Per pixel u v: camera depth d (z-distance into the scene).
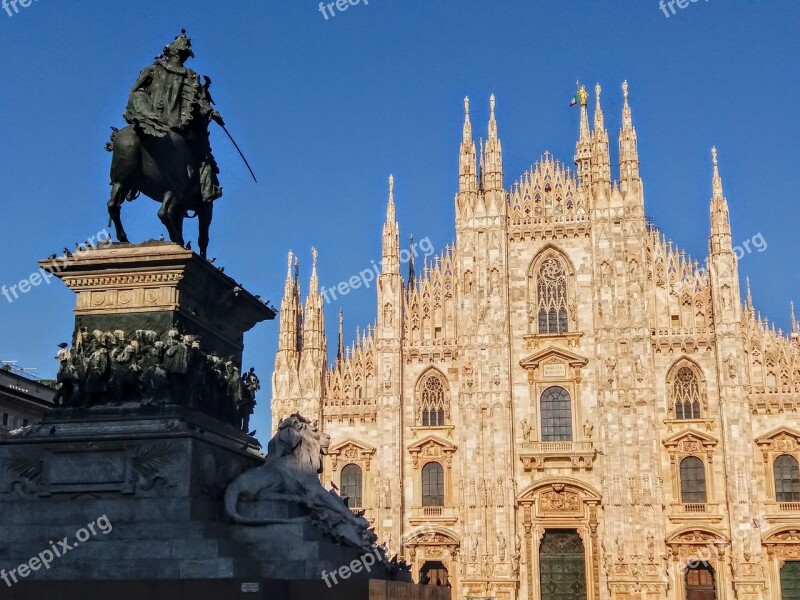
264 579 17.16
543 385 87.12
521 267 89.94
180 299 20.84
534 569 83.44
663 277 87.38
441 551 85.12
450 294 90.75
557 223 89.81
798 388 82.19
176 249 20.80
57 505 19.28
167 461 19.19
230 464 20.84
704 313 85.94
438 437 87.25
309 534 19.62
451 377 88.50
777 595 79.50
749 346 83.94
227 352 23.00
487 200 90.56
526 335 88.19
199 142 22.78
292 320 92.19
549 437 86.25
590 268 88.62
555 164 91.38
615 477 82.94
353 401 89.81
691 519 81.75
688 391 84.81
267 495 20.12
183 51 22.81
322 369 90.81
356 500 87.69
